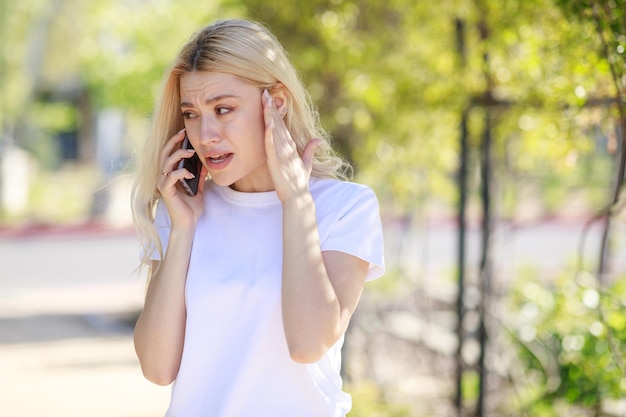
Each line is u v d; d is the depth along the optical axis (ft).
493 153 24.09
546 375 19.76
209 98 8.94
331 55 24.98
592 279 19.65
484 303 21.47
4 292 50.08
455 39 22.40
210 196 9.60
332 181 9.45
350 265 9.03
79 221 77.66
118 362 32.76
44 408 25.99
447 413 23.52
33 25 94.89
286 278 8.59
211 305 8.98
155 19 45.37
